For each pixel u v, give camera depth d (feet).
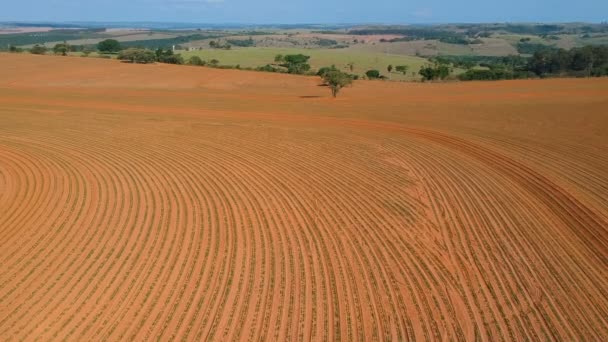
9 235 69.41
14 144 116.88
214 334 48.42
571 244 66.44
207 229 71.36
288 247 65.87
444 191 86.99
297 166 101.91
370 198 83.97
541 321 50.60
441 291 55.93
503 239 68.28
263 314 51.52
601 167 97.86
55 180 92.17
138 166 101.14
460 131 132.98
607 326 49.73
